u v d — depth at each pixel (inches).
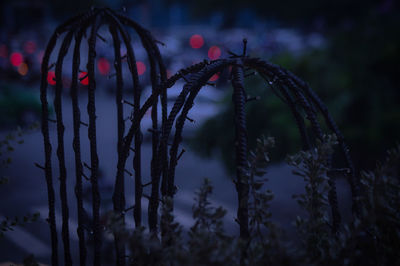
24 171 447.5
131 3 1278.3
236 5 1298.0
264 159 62.2
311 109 74.2
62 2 1535.4
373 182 65.5
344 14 845.8
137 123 74.7
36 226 322.7
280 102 257.0
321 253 64.5
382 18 317.1
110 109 738.8
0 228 87.6
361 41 291.1
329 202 72.7
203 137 285.9
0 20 1491.1
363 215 61.4
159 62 87.1
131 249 59.4
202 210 62.9
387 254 66.7
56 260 87.9
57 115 84.5
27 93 596.4
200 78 67.9
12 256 278.8
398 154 64.4
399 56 270.1
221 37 1378.0
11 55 821.2
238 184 62.6
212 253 55.9
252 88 265.6
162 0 2060.8
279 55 286.0
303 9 999.6
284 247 57.0
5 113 576.4
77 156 81.3
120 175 77.8
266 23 1290.6
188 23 2097.7
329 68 278.1
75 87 80.7
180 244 61.4
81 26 82.1
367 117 261.4
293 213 347.9
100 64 812.0
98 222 80.6
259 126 259.0
